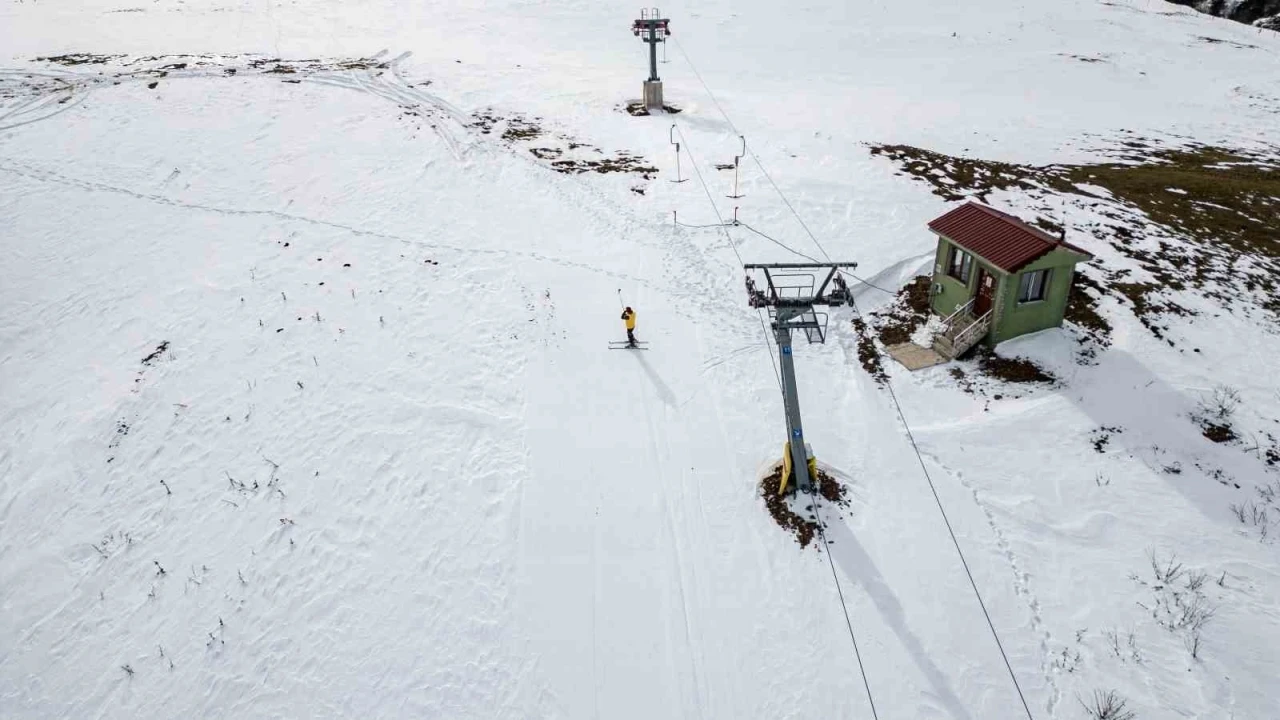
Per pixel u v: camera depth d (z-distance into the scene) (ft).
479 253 80.94
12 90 114.11
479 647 44.32
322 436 59.21
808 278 77.97
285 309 71.92
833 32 182.39
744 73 152.76
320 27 172.55
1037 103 138.21
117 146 98.22
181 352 67.15
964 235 65.46
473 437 58.75
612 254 81.71
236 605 47.60
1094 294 72.69
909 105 133.90
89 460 57.98
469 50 157.28
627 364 65.92
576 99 128.57
